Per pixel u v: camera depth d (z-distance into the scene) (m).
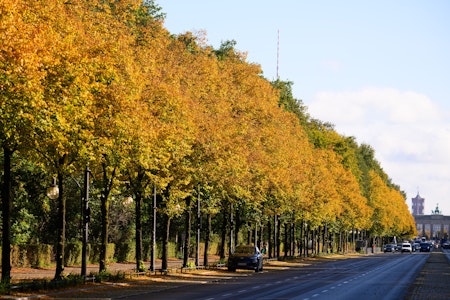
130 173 47.25
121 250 75.62
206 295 36.81
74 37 36.88
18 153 37.41
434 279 56.94
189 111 48.81
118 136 38.75
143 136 40.12
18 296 32.44
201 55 61.62
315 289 42.97
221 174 57.53
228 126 58.00
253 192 70.69
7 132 30.88
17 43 28.66
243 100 69.50
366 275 62.19
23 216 60.03
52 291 36.16
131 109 39.22
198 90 56.84
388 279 55.88
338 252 151.88
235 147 57.84
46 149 35.66
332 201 113.50
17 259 56.97
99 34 39.84
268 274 62.53
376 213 183.62
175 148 47.59
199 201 61.91
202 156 53.97
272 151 76.62
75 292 36.97
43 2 35.41
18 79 29.25
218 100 59.31
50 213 70.62
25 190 59.53
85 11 42.03
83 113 34.16
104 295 35.78
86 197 41.88
